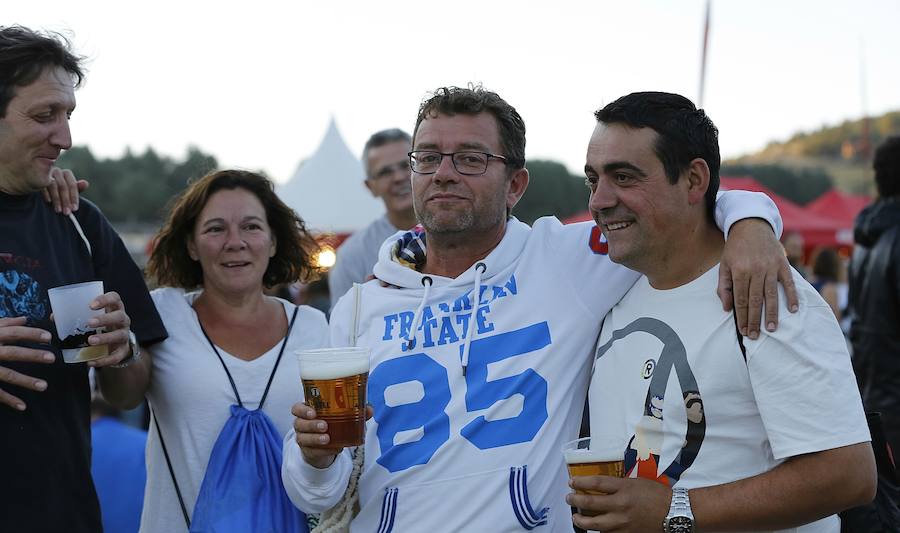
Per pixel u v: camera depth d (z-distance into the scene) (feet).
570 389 10.21
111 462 17.02
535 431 9.87
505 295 10.54
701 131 8.95
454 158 10.43
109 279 11.83
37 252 10.72
